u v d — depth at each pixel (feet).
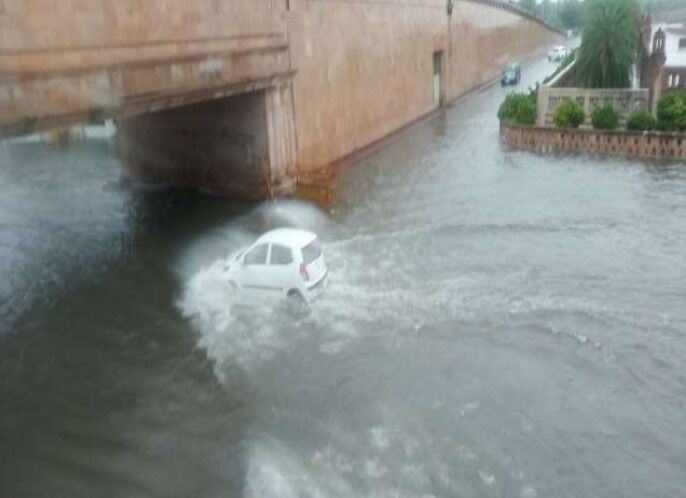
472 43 202.49
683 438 36.35
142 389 43.65
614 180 87.45
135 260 66.08
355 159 111.65
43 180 101.65
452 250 65.36
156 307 55.57
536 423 38.06
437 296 54.90
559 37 422.00
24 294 58.85
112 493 34.22
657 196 79.20
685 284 54.85
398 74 138.00
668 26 185.37
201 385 43.78
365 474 34.50
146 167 94.84
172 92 64.39
